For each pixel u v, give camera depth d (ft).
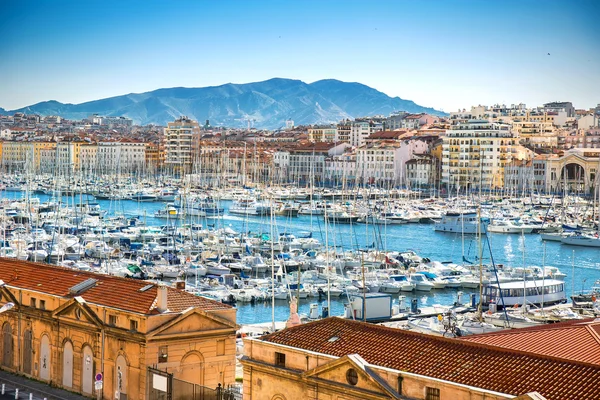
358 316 462.19
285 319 491.72
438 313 480.64
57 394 301.22
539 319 462.60
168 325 278.67
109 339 290.15
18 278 343.46
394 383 209.26
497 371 201.46
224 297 536.42
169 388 269.03
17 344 328.70
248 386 243.40
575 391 187.62
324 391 224.12
